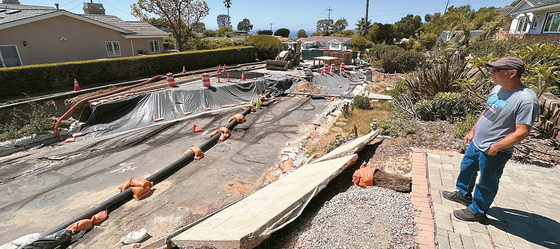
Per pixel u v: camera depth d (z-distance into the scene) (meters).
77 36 17.44
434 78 8.49
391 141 5.95
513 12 23.52
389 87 15.88
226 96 12.28
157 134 8.76
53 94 11.47
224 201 5.27
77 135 8.91
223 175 6.24
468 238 2.78
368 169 4.14
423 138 5.88
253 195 4.22
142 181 5.50
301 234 2.88
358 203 3.45
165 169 6.23
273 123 9.59
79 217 4.66
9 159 7.39
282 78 14.88
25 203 5.37
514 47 12.30
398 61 21.33
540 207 3.25
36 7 19.78
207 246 2.56
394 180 3.87
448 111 7.11
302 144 7.62
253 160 6.95
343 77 18.38
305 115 10.45
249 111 10.87
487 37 23.19
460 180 3.29
